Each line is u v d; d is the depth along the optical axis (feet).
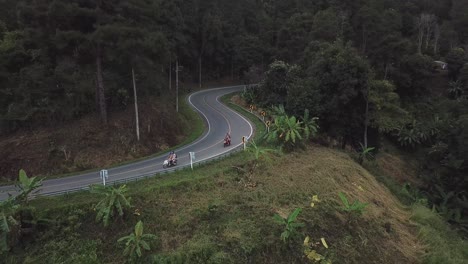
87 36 81.92
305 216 58.49
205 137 108.68
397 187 98.63
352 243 57.67
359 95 101.04
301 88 99.91
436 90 193.98
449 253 63.67
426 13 251.80
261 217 55.93
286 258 51.72
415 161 148.46
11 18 108.06
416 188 112.78
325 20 169.17
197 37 213.87
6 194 65.98
